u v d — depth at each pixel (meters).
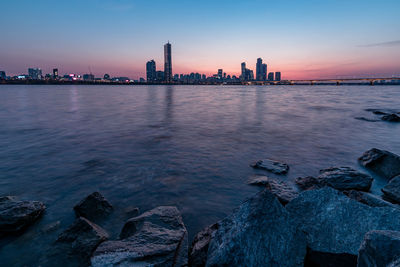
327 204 4.04
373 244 2.53
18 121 19.78
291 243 3.27
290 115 24.80
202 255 3.59
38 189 6.77
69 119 21.12
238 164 9.01
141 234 4.01
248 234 3.09
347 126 17.91
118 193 6.52
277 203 3.55
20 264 3.85
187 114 25.48
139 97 58.75
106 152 10.60
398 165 7.45
